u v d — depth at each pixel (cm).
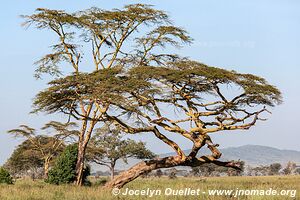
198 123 3234
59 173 3859
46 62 3975
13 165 7738
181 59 3866
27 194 2692
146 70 3177
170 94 3222
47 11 3825
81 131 3869
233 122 3222
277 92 3164
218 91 3231
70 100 3472
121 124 3303
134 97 3234
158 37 4000
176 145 3312
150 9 3925
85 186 3612
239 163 3378
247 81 3127
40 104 3403
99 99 3212
